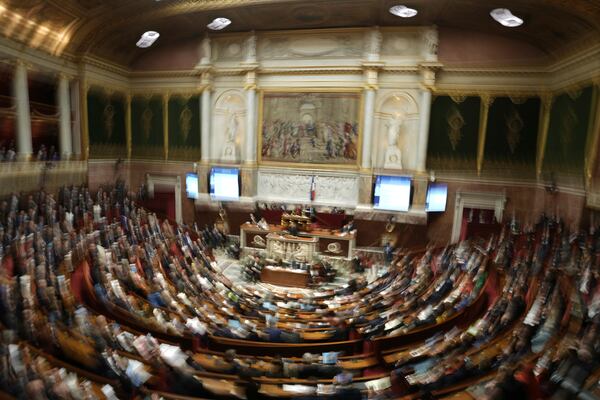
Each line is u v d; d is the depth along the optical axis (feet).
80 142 60.34
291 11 52.65
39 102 57.67
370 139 58.90
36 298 23.85
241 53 62.59
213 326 26.81
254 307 34.32
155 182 70.18
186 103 66.59
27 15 46.26
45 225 43.09
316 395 16.55
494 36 53.78
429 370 19.47
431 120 57.67
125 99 69.05
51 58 53.62
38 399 13.41
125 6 50.75
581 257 32.22
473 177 57.11
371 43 57.00
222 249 61.26
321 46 59.72
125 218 49.90
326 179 62.28
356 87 59.31
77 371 16.39
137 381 16.79
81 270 32.89
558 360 17.30
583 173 43.11
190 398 15.19
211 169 65.00
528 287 28.37
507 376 15.93
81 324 20.17
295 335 25.32
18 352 15.61
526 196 55.11
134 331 22.43
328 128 61.31
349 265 54.70
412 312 30.19
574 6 38.75
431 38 54.85
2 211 44.19
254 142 63.67
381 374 19.86
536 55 52.31
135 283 31.32
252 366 19.98
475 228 53.67
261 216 63.57
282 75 61.82
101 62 61.11
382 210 59.26
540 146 53.57
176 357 18.93
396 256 55.06
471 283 34.32
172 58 65.92
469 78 55.42
